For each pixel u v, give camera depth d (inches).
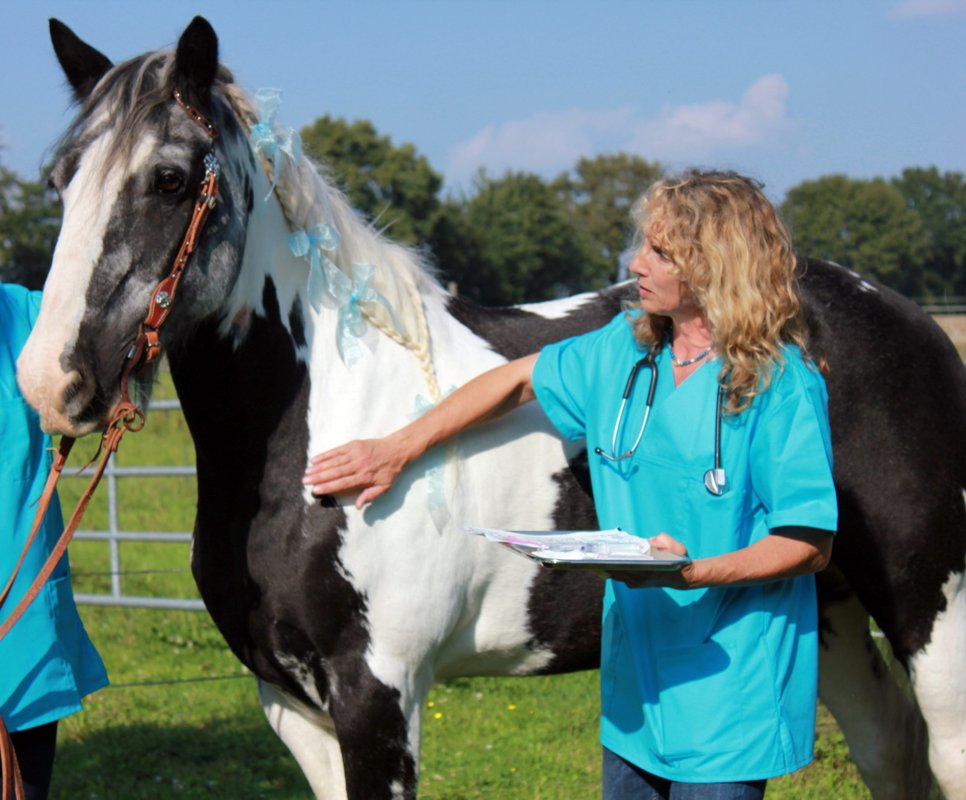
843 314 100.5
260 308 89.5
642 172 2171.5
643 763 80.9
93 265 77.7
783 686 77.7
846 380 98.3
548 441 97.5
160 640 226.2
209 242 82.5
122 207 78.3
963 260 1679.4
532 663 102.0
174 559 300.5
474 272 1777.8
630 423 81.8
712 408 77.2
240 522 91.2
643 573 73.9
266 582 90.2
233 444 90.4
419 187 1667.1
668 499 79.2
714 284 74.8
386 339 93.9
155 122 79.8
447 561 91.6
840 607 112.5
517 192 1898.4
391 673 90.3
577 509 98.1
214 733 173.0
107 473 229.9
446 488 91.4
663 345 82.0
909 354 100.8
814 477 74.9
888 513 98.0
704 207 75.3
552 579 97.4
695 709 77.0
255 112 89.4
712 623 77.5
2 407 90.3
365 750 90.4
